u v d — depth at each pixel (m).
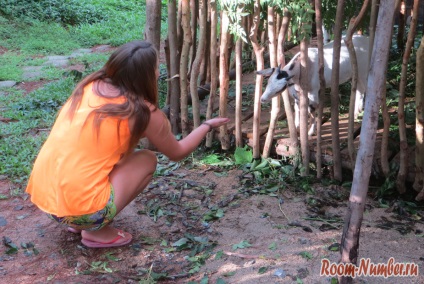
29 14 11.56
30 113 6.00
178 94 4.95
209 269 3.17
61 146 3.01
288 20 4.11
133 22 12.24
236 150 4.54
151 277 3.08
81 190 3.00
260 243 3.42
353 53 3.81
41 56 9.52
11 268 3.25
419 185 3.75
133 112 2.91
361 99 4.77
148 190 4.18
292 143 4.30
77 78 7.14
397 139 4.28
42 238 3.57
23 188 4.30
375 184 4.15
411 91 5.35
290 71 4.16
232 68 6.55
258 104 4.34
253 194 4.08
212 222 3.72
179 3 5.13
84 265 3.28
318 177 4.22
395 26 6.72
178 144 3.22
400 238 3.43
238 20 4.08
